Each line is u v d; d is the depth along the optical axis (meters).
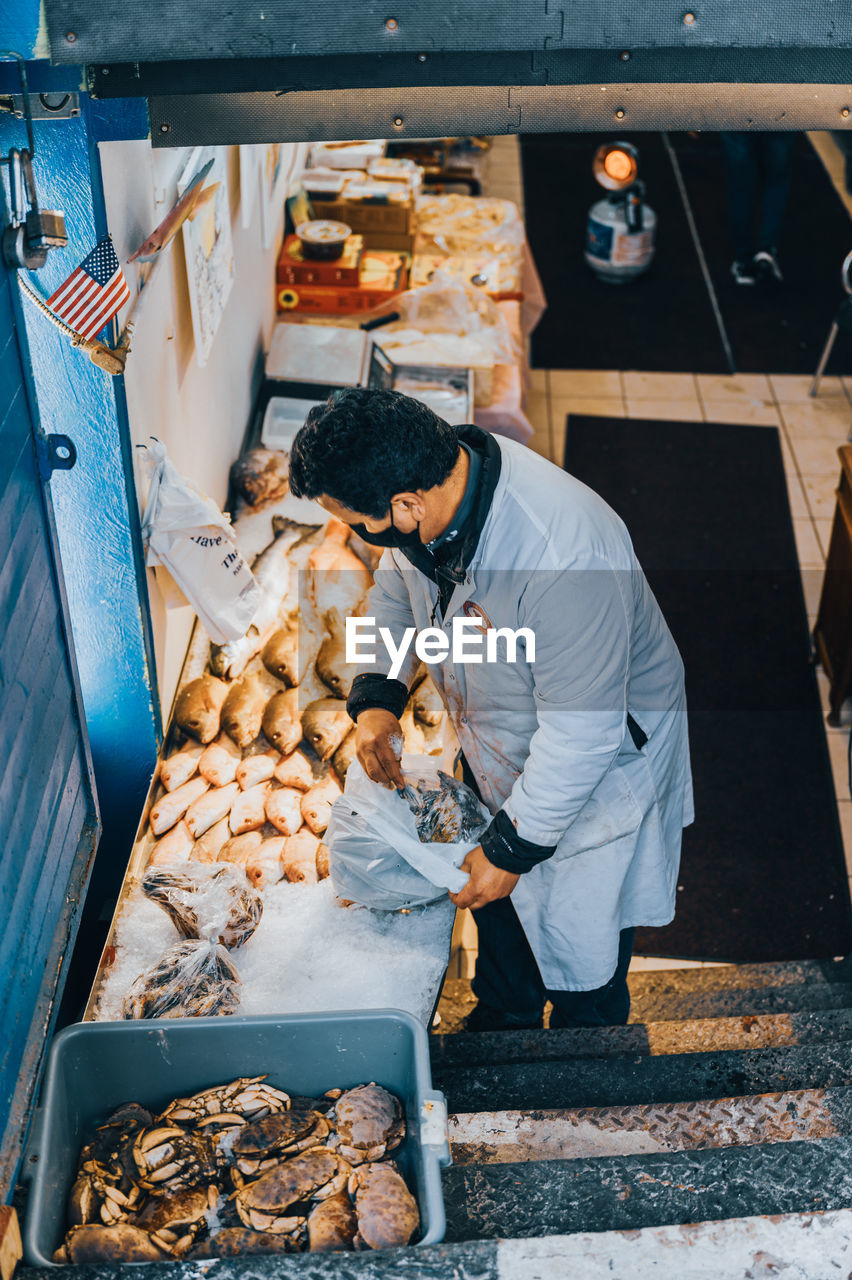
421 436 1.67
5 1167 1.49
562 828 1.97
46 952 1.73
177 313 2.64
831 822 3.76
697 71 1.78
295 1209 1.59
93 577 2.28
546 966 2.35
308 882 2.34
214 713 2.74
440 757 2.62
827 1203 1.59
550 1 1.58
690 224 7.11
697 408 5.55
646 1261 1.42
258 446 3.66
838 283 6.54
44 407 2.06
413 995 2.12
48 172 1.86
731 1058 2.26
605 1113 1.97
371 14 1.55
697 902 3.52
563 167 7.71
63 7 1.53
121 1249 1.49
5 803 1.54
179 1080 1.79
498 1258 1.41
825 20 1.60
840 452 3.91
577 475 5.11
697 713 4.11
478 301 4.34
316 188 4.53
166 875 2.22
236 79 1.76
